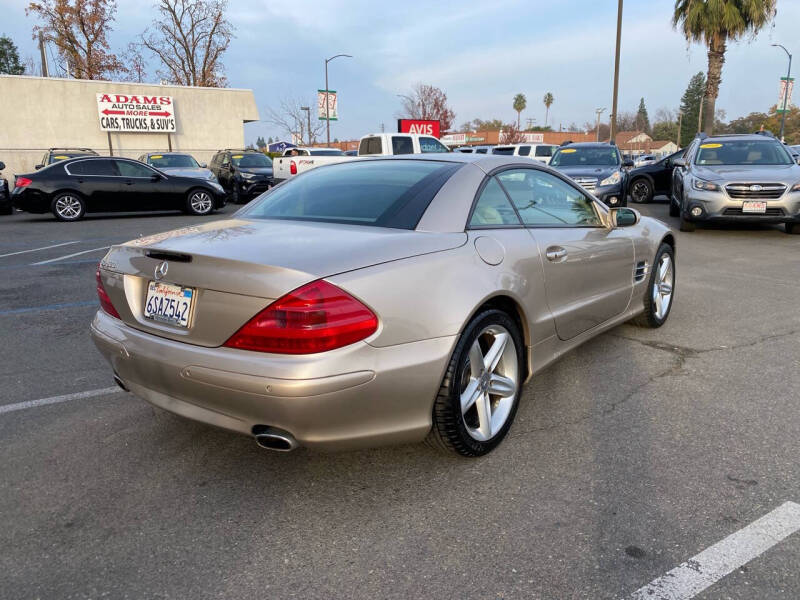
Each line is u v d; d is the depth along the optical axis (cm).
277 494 254
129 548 220
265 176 1834
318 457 286
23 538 226
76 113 2436
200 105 2692
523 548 216
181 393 237
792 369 388
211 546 221
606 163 1312
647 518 232
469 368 268
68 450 293
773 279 668
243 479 267
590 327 372
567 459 279
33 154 2380
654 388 361
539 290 306
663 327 487
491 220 297
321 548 219
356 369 218
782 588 193
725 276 687
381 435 236
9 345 454
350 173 330
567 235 341
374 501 248
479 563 209
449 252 258
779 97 3384
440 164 317
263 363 213
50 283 671
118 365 264
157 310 249
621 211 396
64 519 238
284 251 231
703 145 1104
